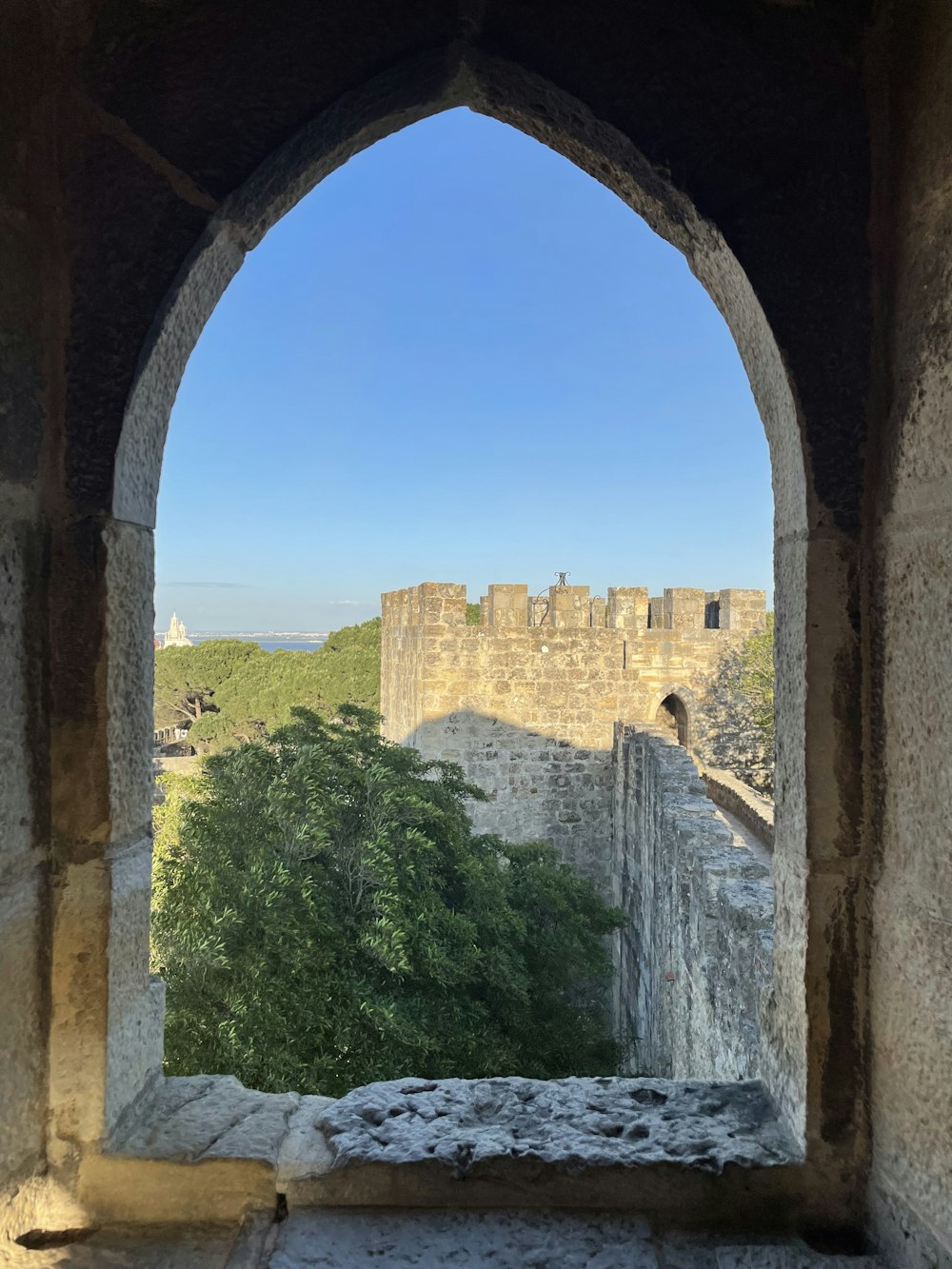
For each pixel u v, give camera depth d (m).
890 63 1.57
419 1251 1.50
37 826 1.55
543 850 9.44
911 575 1.47
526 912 8.34
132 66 1.58
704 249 1.74
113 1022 1.63
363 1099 1.83
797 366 1.61
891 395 1.55
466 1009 6.63
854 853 1.61
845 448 1.61
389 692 16.55
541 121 1.77
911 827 1.47
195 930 5.45
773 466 1.80
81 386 1.57
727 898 4.12
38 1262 1.47
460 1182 1.60
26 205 1.50
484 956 6.83
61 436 1.57
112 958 1.62
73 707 1.57
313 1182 1.60
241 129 1.60
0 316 1.44
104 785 1.59
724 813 10.95
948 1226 1.36
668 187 1.65
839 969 1.62
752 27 1.61
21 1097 1.52
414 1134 1.69
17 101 1.48
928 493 1.42
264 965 5.44
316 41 1.61
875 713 1.59
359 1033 5.71
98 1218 1.59
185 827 6.43
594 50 1.63
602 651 13.51
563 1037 7.59
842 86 1.60
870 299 1.60
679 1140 1.68
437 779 12.88
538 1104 1.82
